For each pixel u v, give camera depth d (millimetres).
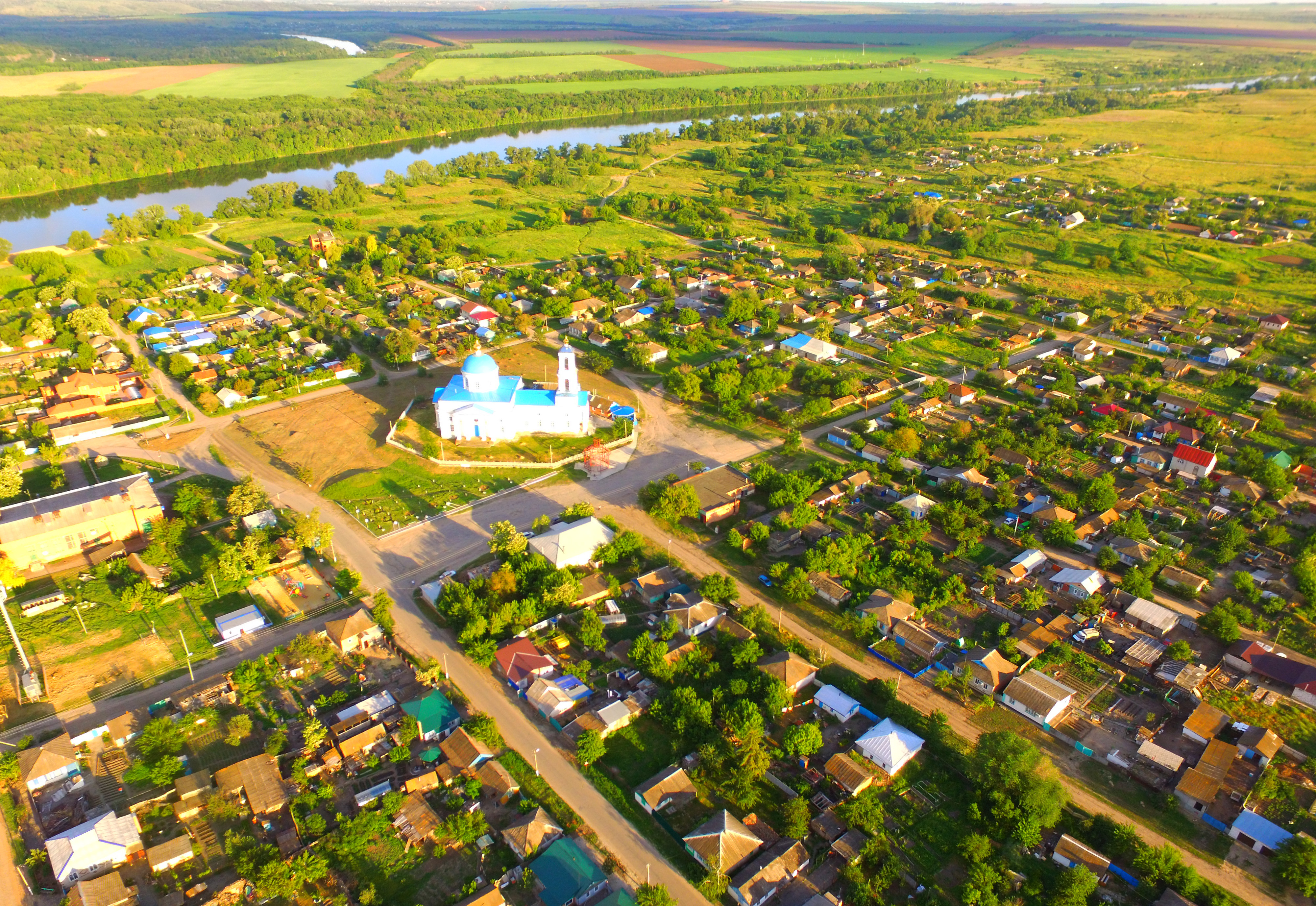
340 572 160875
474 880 101438
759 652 137000
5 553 157000
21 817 111250
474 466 199375
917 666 139000
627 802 113750
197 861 105250
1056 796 109375
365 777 117500
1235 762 117875
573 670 136500
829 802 113438
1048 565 164250
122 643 143250
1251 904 99562
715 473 189875
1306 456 197750
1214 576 159750
